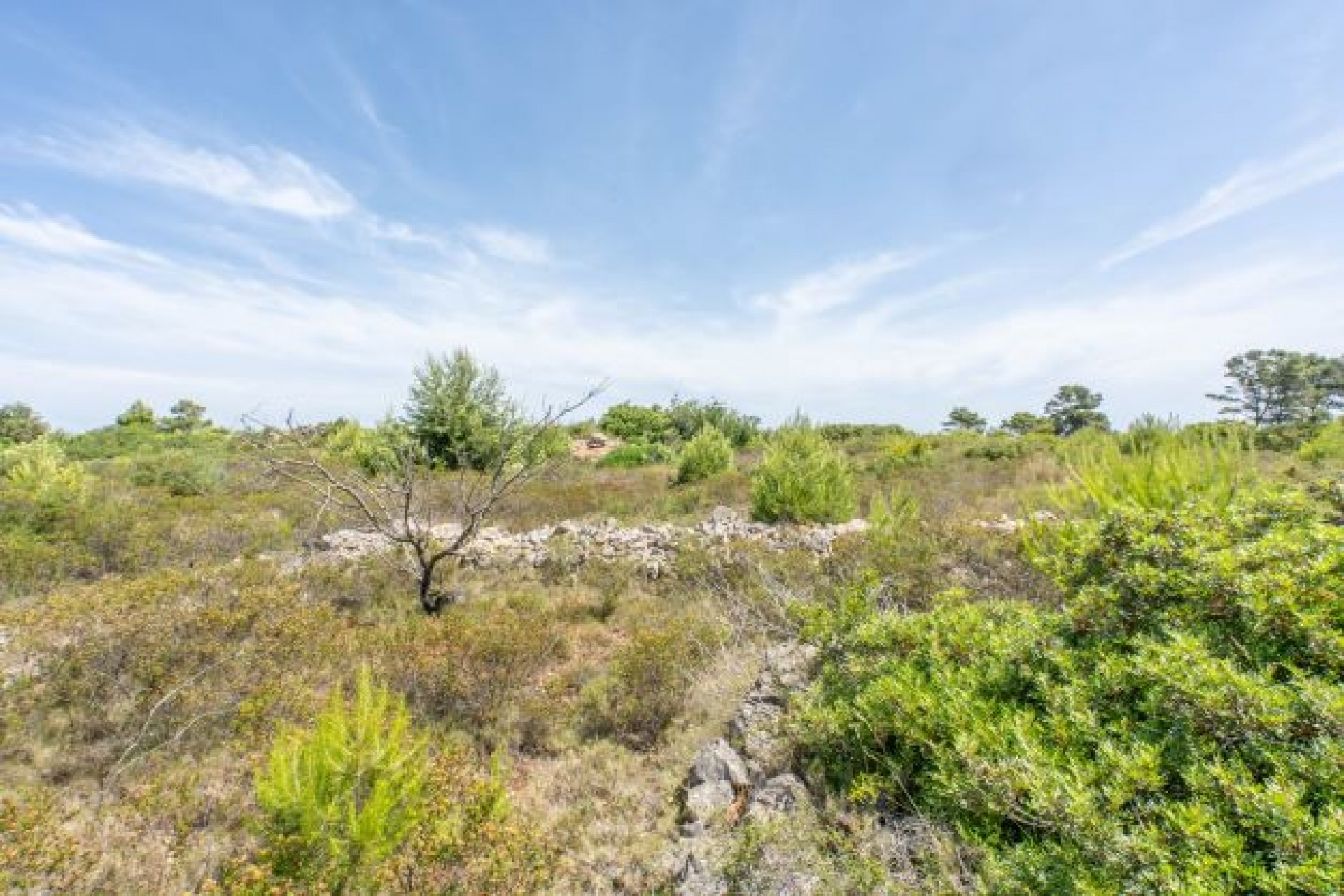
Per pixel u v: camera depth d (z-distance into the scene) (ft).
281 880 7.89
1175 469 14.87
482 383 56.44
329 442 58.85
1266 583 7.47
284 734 10.11
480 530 30.96
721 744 11.68
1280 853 5.33
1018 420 174.91
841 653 11.49
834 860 8.00
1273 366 170.91
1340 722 5.96
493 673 15.28
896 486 39.78
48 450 42.11
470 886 8.34
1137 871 5.77
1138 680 7.66
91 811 10.77
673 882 8.83
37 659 14.96
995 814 7.57
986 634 10.15
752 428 91.20
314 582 22.48
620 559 25.49
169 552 27.48
